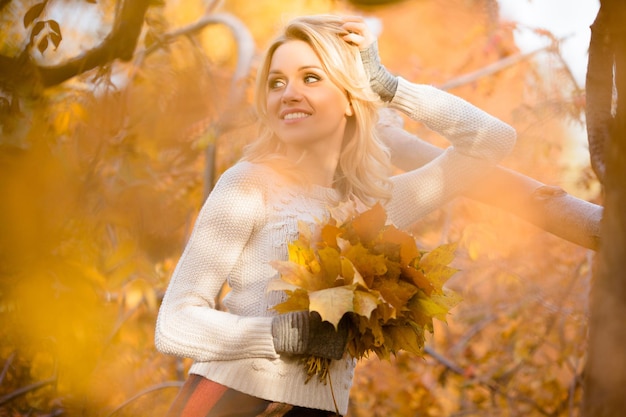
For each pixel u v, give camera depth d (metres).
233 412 2.10
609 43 2.09
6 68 3.05
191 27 5.11
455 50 7.11
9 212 3.25
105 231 4.35
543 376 5.89
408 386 6.08
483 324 6.12
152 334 5.16
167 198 5.02
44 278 3.40
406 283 2.08
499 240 5.41
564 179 5.80
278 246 2.21
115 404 4.75
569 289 5.54
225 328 2.10
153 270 4.34
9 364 4.08
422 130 6.07
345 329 2.09
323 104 2.32
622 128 1.49
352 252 2.03
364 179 2.42
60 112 3.66
